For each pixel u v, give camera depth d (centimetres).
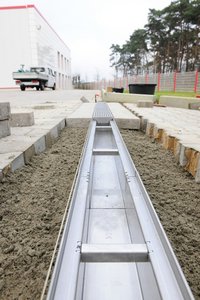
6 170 244
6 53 2961
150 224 132
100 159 261
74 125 532
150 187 254
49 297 86
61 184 257
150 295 109
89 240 148
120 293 115
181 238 177
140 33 3341
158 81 1928
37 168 294
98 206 190
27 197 227
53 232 181
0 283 139
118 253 111
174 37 2852
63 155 348
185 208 216
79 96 1416
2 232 180
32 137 354
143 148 388
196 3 2483
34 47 2941
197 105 837
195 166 268
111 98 1137
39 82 1953
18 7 2797
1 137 347
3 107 344
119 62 4622
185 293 90
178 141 327
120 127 528
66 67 5300
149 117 563
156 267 103
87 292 114
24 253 160
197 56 2622
